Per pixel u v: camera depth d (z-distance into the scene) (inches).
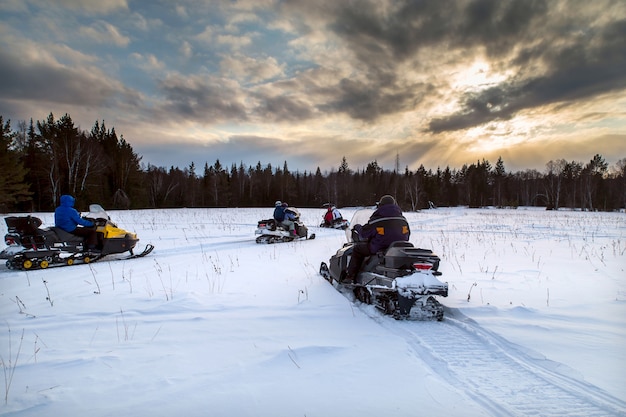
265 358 136.9
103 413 100.4
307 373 124.9
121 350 145.9
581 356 140.3
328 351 143.5
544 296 229.8
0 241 446.6
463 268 324.8
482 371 127.9
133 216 1079.0
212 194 2760.8
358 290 229.1
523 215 1470.2
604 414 101.3
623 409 103.4
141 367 129.8
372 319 187.5
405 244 199.9
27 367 130.0
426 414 100.7
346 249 249.6
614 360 136.7
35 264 324.8
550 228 793.6
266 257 388.8
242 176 3176.7
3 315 191.3
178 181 2861.7
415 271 188.4
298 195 3179.1
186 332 166.7
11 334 164.4
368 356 139.1
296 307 207.5
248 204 2881.4
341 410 102.0
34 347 149.3
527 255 402.6
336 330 169.8
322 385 116.5
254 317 189.3
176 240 539.8
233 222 880.3
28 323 179.0
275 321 183.2
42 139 1636.3
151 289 246.4
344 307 208.2
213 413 100.4
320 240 561.0
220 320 184.1
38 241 331.9
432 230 748.6
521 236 619.5
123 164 2047.2
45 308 203.8
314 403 105.6
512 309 201.2
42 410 102.2
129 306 207.3
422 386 116.4
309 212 1456.7
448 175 3745.1
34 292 239.6
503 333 163.6
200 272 306.0
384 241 214.5
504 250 443.2
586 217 1283.2
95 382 118.6
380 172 3700.8
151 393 111.4
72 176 1711.4
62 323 178.9
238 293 237.3
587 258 377.4
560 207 2940.5
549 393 112.7
